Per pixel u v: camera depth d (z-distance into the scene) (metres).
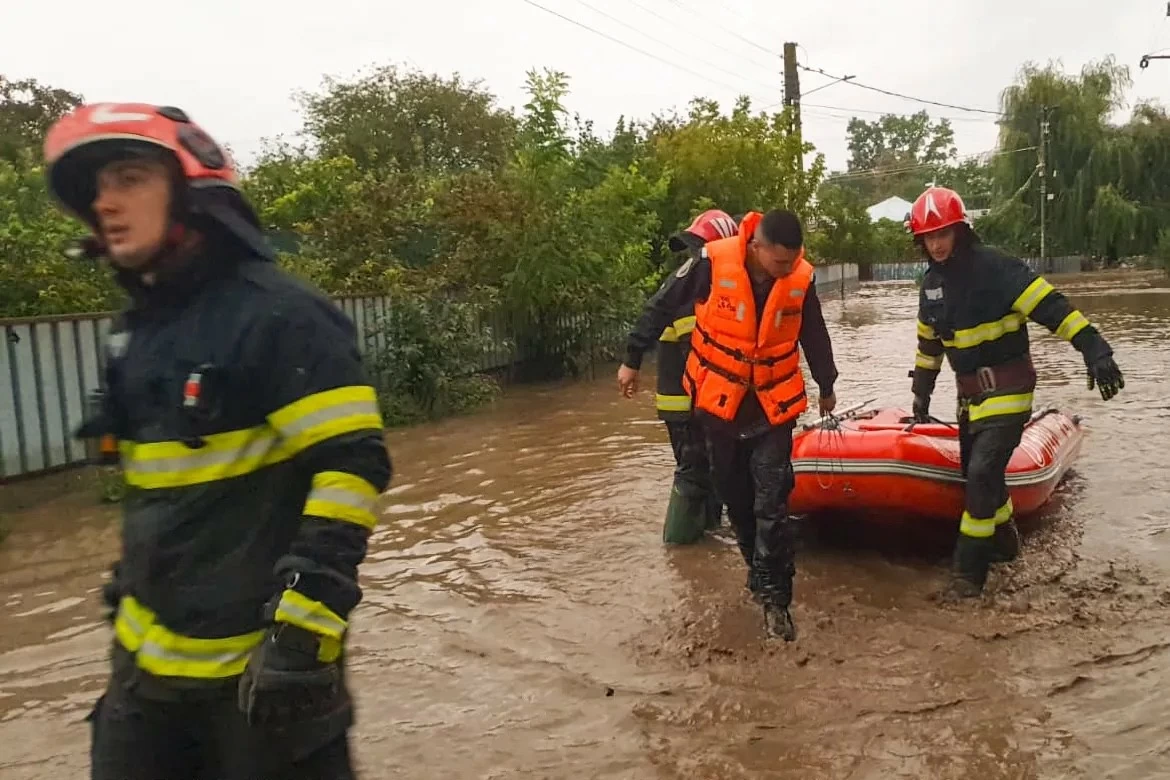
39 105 28.98
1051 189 47.09
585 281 15.20
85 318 8.58
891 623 4.84
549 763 3.62
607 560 5.95
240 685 2.05
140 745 2.26
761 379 4.71
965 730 3.76
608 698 4.13
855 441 5.84
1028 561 5.65
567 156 16.11
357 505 2.04
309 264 13.12
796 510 6.11
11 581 5.94
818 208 28.67
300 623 1.98
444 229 14.40
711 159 21.95
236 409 2.09
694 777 3.51
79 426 2.28
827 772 3.51
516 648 4.68
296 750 2.18
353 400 2.08
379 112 32.75
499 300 14.03
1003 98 48.03
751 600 5.19
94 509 7.55
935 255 5.27
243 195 2.29
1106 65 48.06
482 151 33.47
